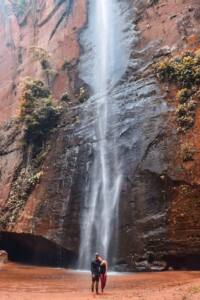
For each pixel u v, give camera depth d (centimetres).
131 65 3183
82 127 3152
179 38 3036
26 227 3109
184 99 2691
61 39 4128
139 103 2881
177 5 3225
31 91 3653
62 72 3878
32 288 2070
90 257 2720
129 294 1797
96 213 2784
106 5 3781
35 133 3512
